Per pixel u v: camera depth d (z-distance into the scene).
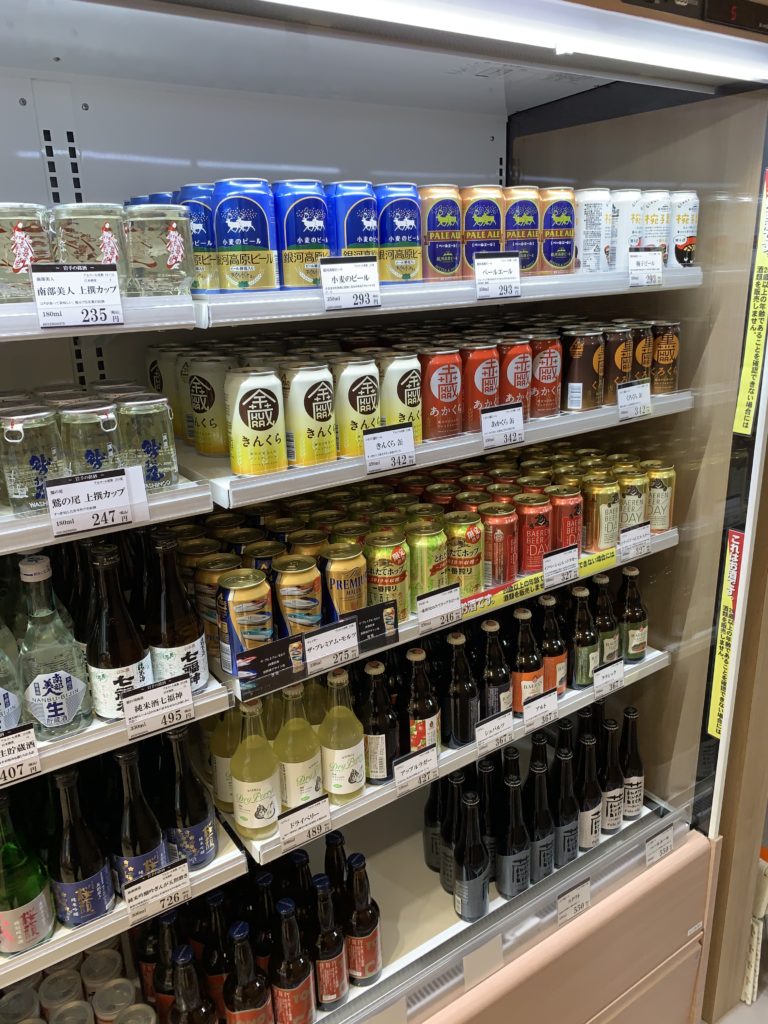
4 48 1.19
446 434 1.41
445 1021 1.49
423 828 1.98
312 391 1.21
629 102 1.74
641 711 2.13
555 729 2.28
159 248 1.04
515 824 1.69
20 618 1.25
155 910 1.21
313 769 1.38
